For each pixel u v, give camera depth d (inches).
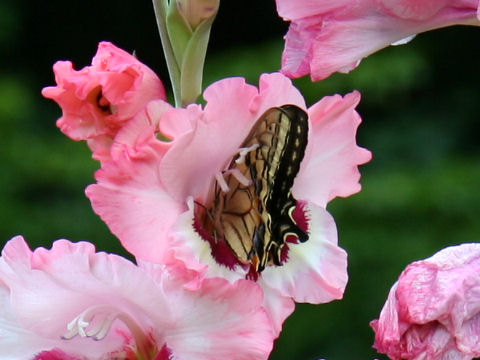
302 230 32.0
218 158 30.8
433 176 81.7
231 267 31.0
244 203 31.0
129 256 81.4
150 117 30.5
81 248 30.9
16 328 31.9
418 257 79.3
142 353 32.0
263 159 30.8
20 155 82.2
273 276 31.6
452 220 80.5
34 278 31.4
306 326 79.8
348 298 79.5
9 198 81.4
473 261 32.9
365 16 32.6
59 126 32.3
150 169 30.4
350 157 32.3
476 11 33.0
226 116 30.5
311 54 32.5
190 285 30.8
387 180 81.0
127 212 30.5
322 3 32.4
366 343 79.7
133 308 31.6
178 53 33.2
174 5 33.0
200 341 31.1
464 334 32.7
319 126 32.0
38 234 80.8
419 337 32.7
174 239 30.6
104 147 32.4
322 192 32.4
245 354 31.0
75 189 82.4
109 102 32.2
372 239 79.5
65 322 31.9
